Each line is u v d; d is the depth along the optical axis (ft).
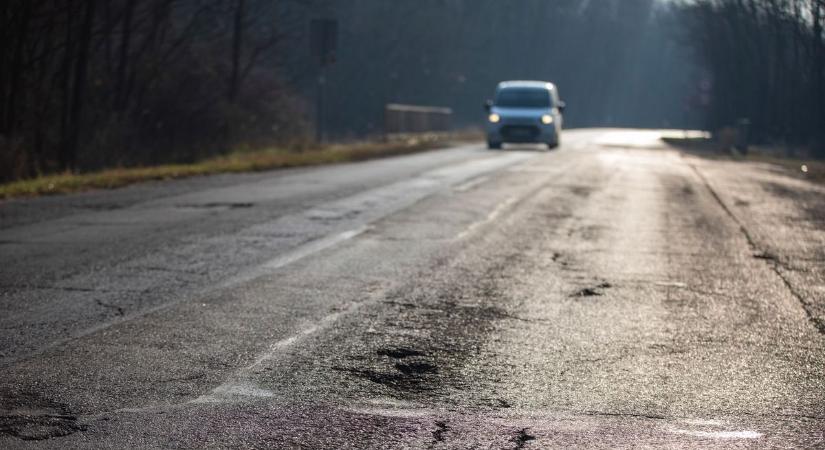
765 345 21.74
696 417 16.53
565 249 35.19
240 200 49.14
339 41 218.59
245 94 126.00
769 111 200.75
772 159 110.52
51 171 75.36
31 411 16.11
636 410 16.84
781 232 41.27
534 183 62.34
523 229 40.24
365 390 17.63
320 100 111.24
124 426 15.46
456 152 104.37
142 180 61.31
